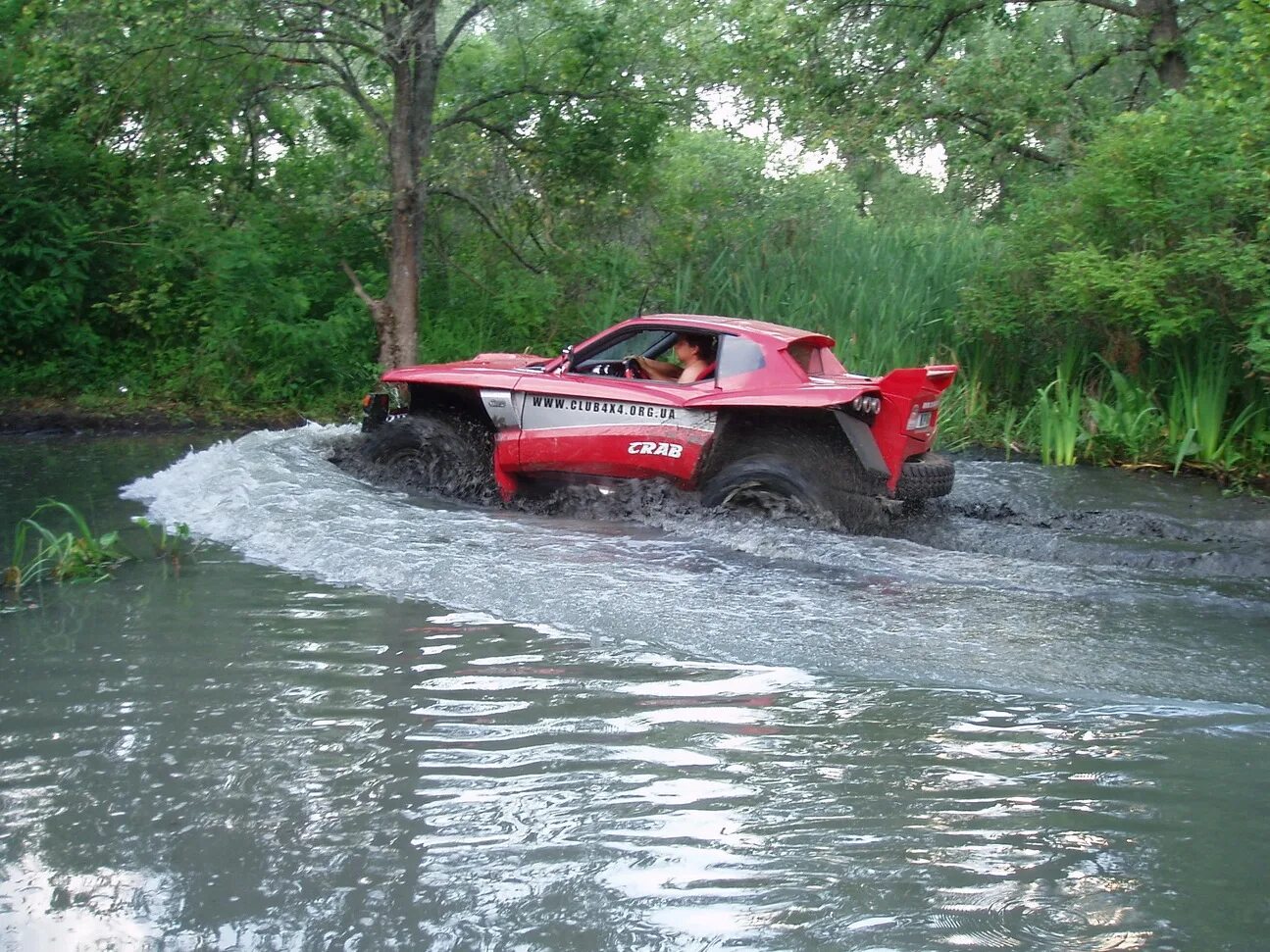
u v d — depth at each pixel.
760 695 4.10
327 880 2.74
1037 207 13.45
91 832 2.99
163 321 14.42
